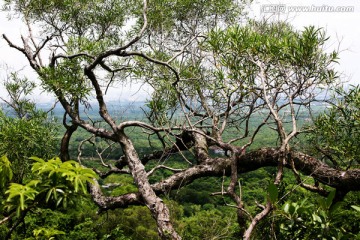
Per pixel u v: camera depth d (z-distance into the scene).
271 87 3.48
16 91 5.34
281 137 3.23
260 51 3.36
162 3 5.11
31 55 5.03
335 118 3.69
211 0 5.11
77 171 2.02
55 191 1.96
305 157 3.62
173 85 4.13
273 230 2.71
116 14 5.36
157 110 4.40
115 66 5.07
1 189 2.22
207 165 4.32
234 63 3.38
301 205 2.29
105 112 4.50
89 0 5.20
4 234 3.72
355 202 3.87
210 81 4.16
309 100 3.43
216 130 4.18
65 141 5.41
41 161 2.05
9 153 4.40
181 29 5.46
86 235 6.95
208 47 3.77
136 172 4.22
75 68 4.52
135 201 4.33
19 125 4.46
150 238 9.45
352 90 3.52
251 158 3.87
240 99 3.74
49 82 4.21
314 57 3.16
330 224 2.34
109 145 5.32
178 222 4.44
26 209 2.07
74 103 4.88
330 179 3.42
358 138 3.59
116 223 9.54
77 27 5.39
